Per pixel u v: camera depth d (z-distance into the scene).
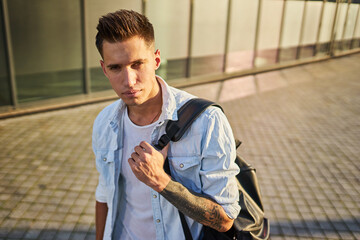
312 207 3.24
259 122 5.39
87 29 5.56
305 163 4.10
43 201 3.19
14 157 3.96
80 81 5.83
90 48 5.73
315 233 2.87
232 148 1.02
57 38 5.33
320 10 10.10
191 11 6.82
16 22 4.89
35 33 5.10
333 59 11.16
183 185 1.05
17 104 5.28
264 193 3.43
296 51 9.95
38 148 4.21
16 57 5.05
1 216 2.95
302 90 7.36
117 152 1.18
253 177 1.28
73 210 3.09
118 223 1.28
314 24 10.13
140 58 0.91
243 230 1.10
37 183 3.47
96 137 1.20
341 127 5.30
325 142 4.72
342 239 2.81
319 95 7.02
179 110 1.04
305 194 3.45
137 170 0.94
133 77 0.93
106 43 0.89
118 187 1.21
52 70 5.45
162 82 1.06
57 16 5.21
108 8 5.67
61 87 5.64
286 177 3.76
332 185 3.64
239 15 7.82
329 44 11.15
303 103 6.45
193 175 1.06
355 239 2.82
